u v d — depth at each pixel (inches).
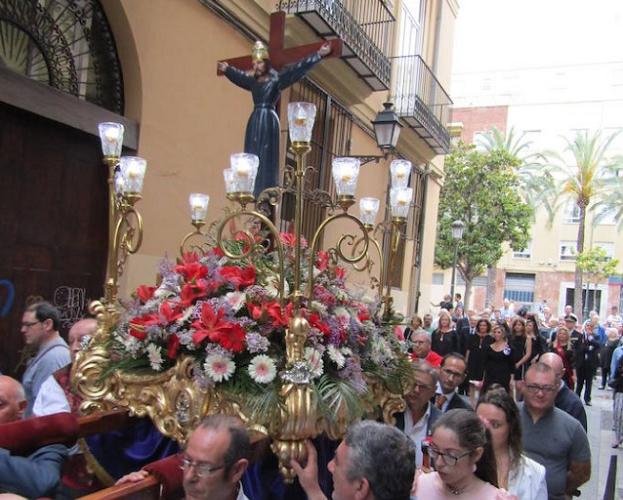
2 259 181.9
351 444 74.4
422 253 551.8
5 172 181.0
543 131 1466.5
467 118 1517.0
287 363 99.8
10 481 88.5
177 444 108.2
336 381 106.5
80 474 112.1
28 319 146.9
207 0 245.8
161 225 228.8
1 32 180.9
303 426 95.4
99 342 116.9
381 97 434.9
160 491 78.7
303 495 106.3
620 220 1251.2
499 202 888.9
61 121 190.5
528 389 134.6
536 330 355.6
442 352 385.7
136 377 106.5
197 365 101.0
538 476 112.7
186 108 239.9
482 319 354.9
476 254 894.4
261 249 123.0
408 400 146.4
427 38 521.7
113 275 120.1
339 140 372.2
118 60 218.5
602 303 1343.5
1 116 178.2
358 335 120.1
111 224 119.1
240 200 101.5
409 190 133.7
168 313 105.7
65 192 201.8
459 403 175.5
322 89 340.5
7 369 184.4
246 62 174.2
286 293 113.6
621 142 1400.1
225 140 263.7
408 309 532.7
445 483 92.9
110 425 108.6
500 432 110.1
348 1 346.9
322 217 346.0
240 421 82.6
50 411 122.7
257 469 100.9
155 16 221.5
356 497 72.6
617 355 414.9
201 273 112.1
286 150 305.0
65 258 203.0
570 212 1385.3
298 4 283.3
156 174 225.6
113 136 116.8
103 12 212.4
